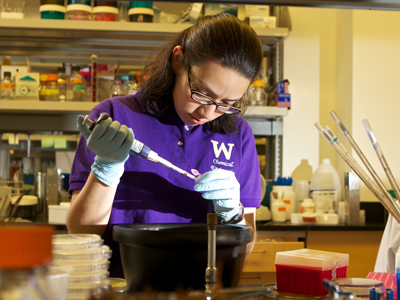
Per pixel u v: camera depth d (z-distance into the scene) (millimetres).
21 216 3000
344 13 3514
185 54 1178
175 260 794
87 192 1126
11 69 3264
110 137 992
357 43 3373
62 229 2574
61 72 3193
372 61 3375
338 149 1065
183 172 1125
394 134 3348
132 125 1341
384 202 1026
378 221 3236
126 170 1321
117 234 852
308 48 3639
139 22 3078
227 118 1447
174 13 3434
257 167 1548
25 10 3422
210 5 3262
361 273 2730
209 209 1351
